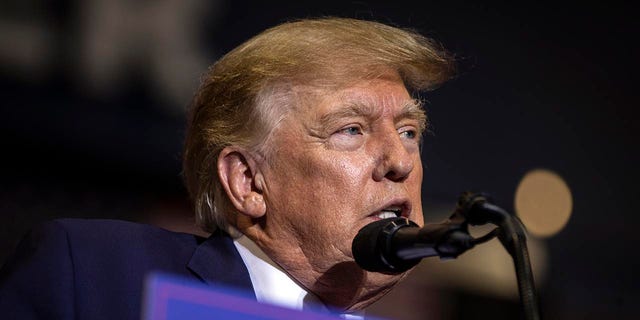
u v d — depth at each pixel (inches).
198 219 97.4
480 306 188.4
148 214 165.2
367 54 91.6
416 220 91.1
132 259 90.7
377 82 91.4
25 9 155.3
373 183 89.4
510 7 191.5
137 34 163.3
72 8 158.7
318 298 92.1
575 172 194.4
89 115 160.4
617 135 199.3
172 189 166.7
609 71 200.4
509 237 70.0
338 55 91.1
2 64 153.4
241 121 92.3
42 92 156.8
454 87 185.6
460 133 185.2
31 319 84.4
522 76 192.1
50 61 157.0
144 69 163.9
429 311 184.7
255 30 170.2
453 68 99.3
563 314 192.2
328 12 173.5
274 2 171.3
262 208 91.1
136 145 163.8
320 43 91.7
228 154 93.1
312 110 89.7
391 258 76.0
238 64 94.0
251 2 170.4
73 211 159.8
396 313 183.6
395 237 75.7
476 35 187.9
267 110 91.0
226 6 169.0
